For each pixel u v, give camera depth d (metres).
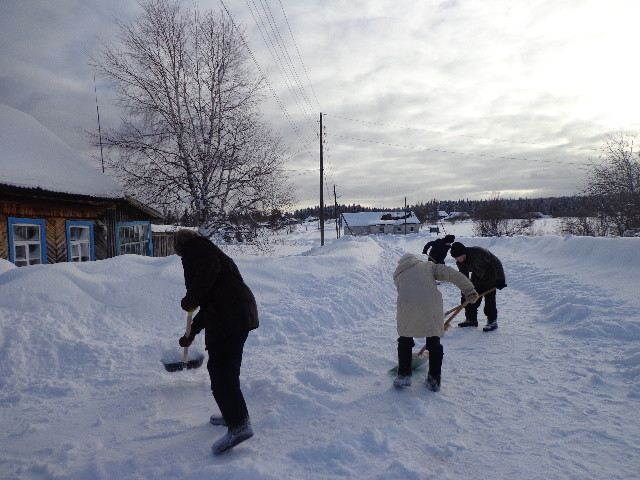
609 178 24.00
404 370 3.72
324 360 4.37
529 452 2.65
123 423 3.18
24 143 11.48
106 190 12.20
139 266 6.51
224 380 2.76
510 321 6.22
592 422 3.00
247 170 17.19
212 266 2.85
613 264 8.69
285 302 6.36
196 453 2.70
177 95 16.89
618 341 4.75
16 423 3.19
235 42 17.28
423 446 2.75
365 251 11.95
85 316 5.15
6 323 4.58
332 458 2.59
